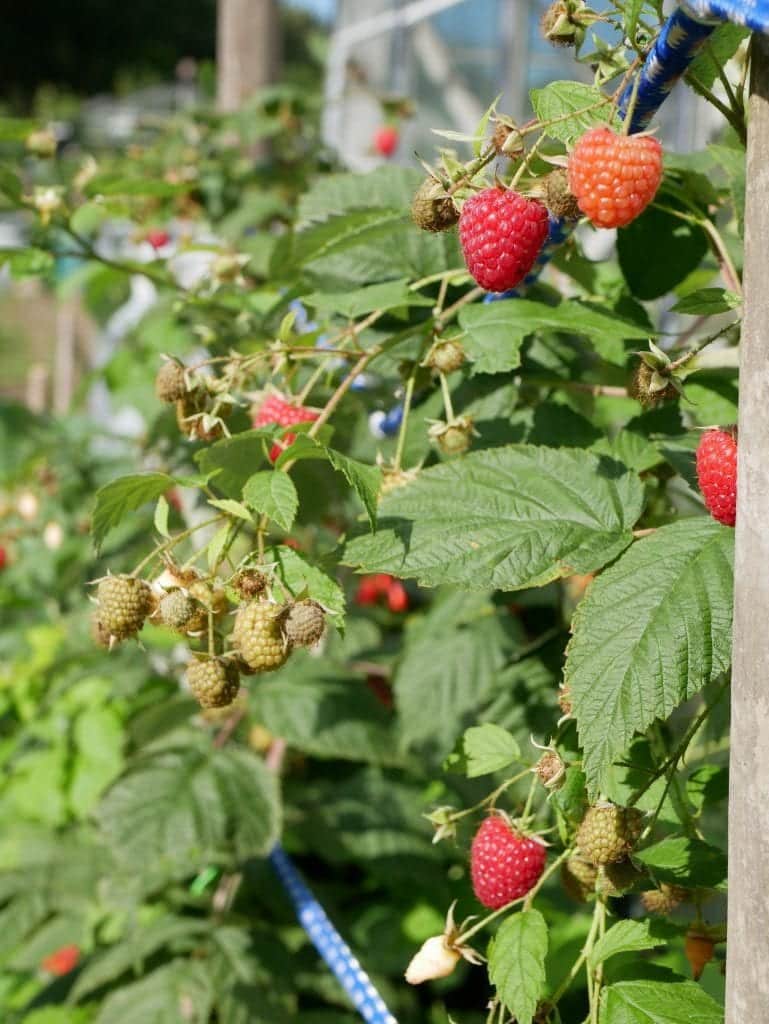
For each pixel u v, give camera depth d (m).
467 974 0.75
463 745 0.44
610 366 0.53
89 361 2.22
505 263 0.38
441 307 0.48
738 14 0.31
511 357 0.44
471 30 2.12
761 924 0.33
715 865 0.39
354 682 0.67
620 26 0.40
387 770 0.79
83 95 10.59
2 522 1.30
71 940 0.84
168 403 0.46
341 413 0.54
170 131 1.11
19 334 4.45
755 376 0.32
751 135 0.32
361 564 0.40
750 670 0.33
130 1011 0.66
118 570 0.80
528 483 0.41
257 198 1.01
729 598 0.36
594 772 0.35
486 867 0.41
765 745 0.32
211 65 1.54
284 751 0.74
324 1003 0.73
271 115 1.11
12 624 1.28
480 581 0.39
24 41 10.26
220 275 0.65
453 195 0.40
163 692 0.83
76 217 0.66
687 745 0.40
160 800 0.63
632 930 0.39
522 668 0.55
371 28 2.41
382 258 0.52
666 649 0.36
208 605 0.40
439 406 0.51
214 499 0.40
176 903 0.77
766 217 0.32
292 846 0.77
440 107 2.23
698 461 0.37
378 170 0.56
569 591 0.62
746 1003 0.33
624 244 0.49
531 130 0.39
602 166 0.35
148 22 10.66
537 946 0.39
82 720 0.90
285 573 0.40
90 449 1.27
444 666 0.59
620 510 0.41
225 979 0.67
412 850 0.74
